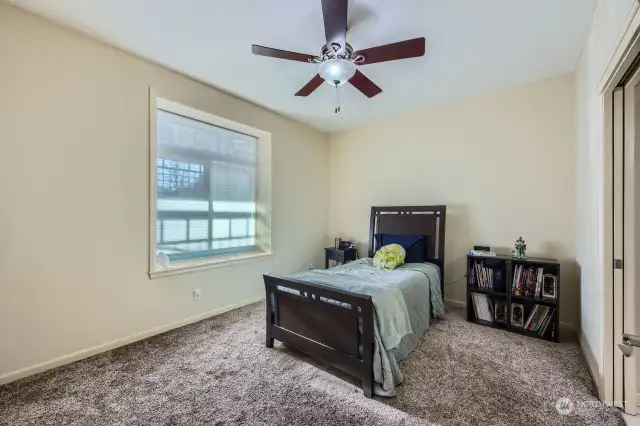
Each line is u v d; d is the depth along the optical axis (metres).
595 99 2.00
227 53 2.58
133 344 2.55
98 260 2.39
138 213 2.65
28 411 1.68
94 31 2.27
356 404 1.75
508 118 3.30
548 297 2.74
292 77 3.02
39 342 2.09
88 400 1.78
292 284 2.28
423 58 2.62
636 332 1.71
